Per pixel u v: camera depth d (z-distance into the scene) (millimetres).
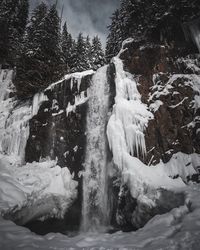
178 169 11836
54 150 15750
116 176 13078
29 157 16250
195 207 7273
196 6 17297
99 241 6285
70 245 5895
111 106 15180
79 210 13891
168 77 14438
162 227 6723
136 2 19484
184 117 12945
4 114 20250
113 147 12734
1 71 25484
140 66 15344
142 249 5438
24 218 11773
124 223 11930
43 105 17375
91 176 14273
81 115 15812
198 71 14352
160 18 17188
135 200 11289
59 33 23906
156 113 13320
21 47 25969
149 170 11844
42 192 13320
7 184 12297
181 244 5340
